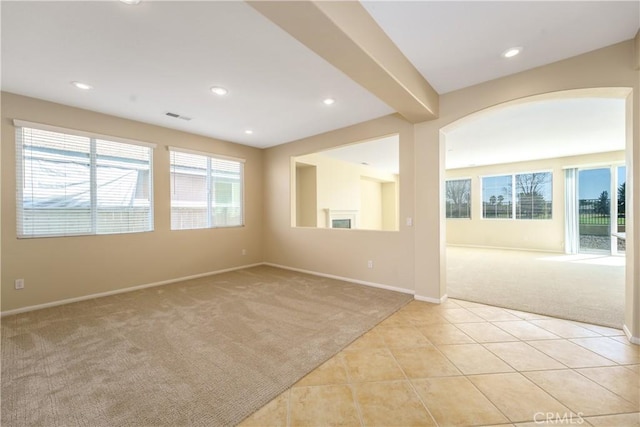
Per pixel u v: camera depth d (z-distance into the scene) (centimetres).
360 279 435
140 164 414
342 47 188
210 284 431
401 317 300
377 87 247
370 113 383
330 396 176
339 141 451
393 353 226
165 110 366
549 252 731
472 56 251
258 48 231
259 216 584
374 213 991
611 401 168
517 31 216
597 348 229
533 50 241
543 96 271
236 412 162
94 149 371
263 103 345
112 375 196
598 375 193
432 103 313
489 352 226
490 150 634
